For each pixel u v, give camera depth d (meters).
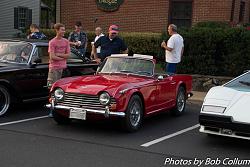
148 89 7.73
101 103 6.98
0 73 8.25
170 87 8.68
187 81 9.59
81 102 7.14
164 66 13.56
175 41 10.94
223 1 16.34
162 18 17.34
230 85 7.38
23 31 21.30
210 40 12.82
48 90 9.27
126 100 7.07
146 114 7.80
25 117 8.47
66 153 5.98
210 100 6.61
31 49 9.09
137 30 17.78
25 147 6.22
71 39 13.27
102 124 8.00
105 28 18.27
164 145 6.64
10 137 6.79
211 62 12.98
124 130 7.33
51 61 8.55
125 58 8.47
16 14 24.34
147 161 5.75
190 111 10.03
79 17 18.70
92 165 5.47
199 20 16.75
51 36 17.25
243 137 6.21
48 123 7.95
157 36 15.53
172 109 9.13
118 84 7.23
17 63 8.85
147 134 7.36
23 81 8.67
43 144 6.42
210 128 6.52
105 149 6.26
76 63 9.98
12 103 8.69
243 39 12.49
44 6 30.48
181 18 17.11
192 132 7.67
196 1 16.75
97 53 11.33
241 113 6.21
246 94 6.59
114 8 18.03
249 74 7.53
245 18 19.44
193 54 13.12
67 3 18.86
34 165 5.39
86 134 7.16
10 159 5.61
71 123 7.99
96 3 18.33
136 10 17.72
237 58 12.62
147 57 8.39
